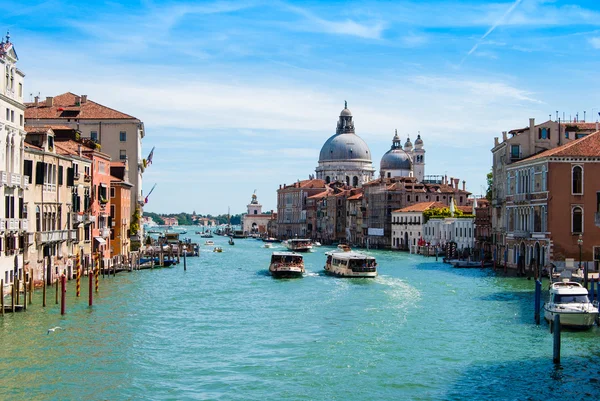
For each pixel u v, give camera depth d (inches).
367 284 2760.8
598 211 2659.9
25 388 1208.8
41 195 2241.6
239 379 1268.5
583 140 2726.4
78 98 4101.9
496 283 2667.3
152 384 1238.9
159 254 4010.8
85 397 1168.2
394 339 1578.5
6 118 1945.1
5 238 1935.3
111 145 3971.5
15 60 2000.5
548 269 2672.2
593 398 1162.0
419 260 4370.1
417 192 6363.2
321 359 1401.3
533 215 2817.4
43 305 1936.5
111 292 2373.3
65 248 2519.7
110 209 3314.5
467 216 5012.3
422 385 1229.7
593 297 1768.0
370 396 1172.5
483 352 1454.2
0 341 1528.1
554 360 1359.5
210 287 2645.2
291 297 2335.1
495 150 3437.5
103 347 1496.1
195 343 1551.4
